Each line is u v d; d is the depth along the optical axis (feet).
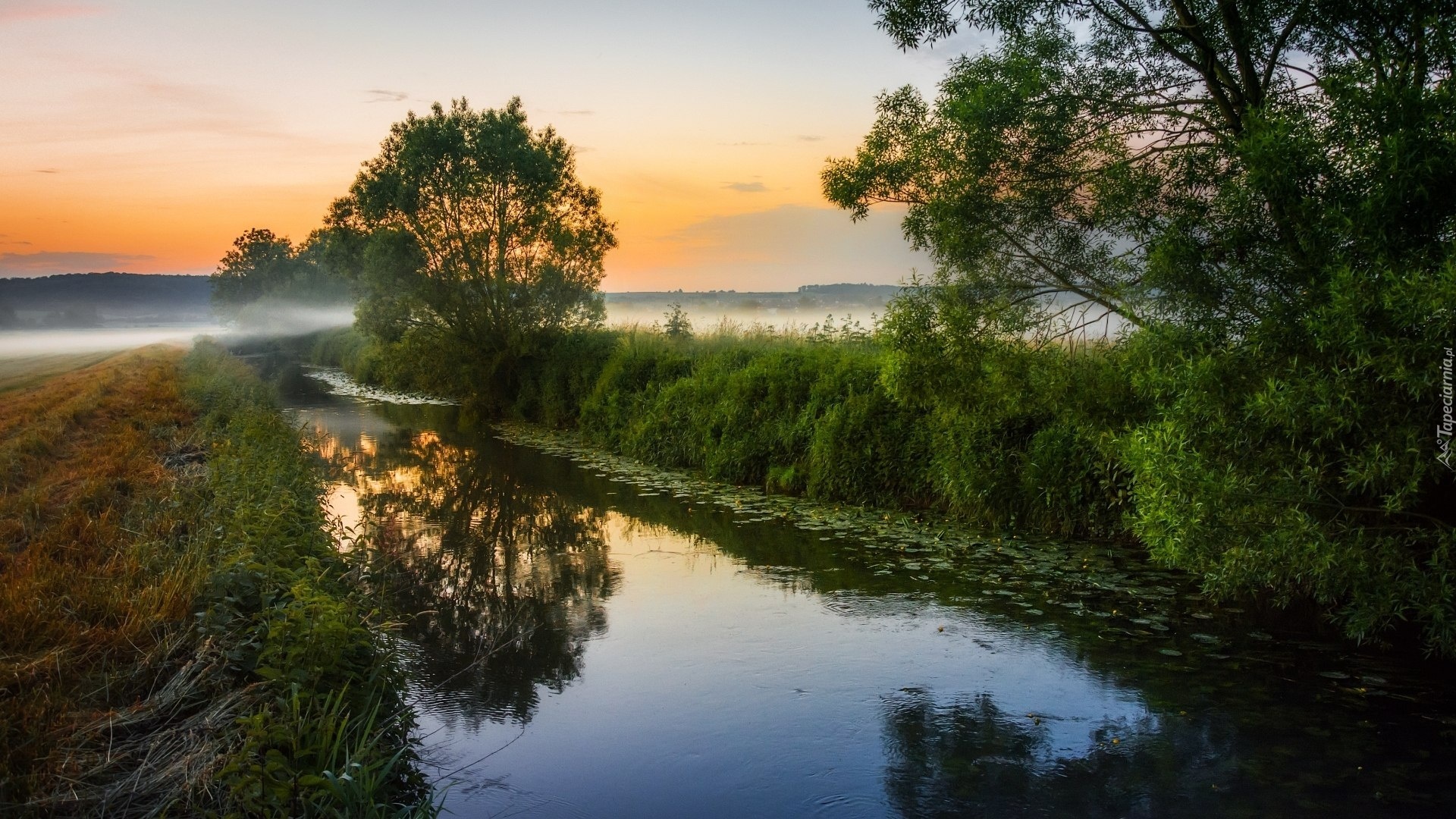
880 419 39.58
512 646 22.86
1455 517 20.16
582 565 30.86
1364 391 18.57
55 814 11.88
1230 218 22.41
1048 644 22.26
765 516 37.63
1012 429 34.01
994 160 28.25
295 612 15.67
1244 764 16.10
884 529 34.47
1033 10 27.84
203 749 13.33
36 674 15.67
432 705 19.29
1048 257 29.53
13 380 90.27
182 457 42.73
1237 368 20.75
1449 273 16.42
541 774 16.15
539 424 72.69
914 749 16.96
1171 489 21.44
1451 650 19.02
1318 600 22.12
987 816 14.60
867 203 31.86
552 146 76.74
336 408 89.20
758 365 48.73
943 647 22.22
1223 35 25.84
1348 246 20.02
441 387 99.81
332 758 12.96
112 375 88.17
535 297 77.36
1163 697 19.02
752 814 14.74
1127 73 28.22
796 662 21.47
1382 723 17.63
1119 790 15.31
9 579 20.68
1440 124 18.51
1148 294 24.76
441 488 46.50
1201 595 25.59
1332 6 23.00
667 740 17.52
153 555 22.11
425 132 72.13
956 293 30.32
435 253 76.48
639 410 56.95
